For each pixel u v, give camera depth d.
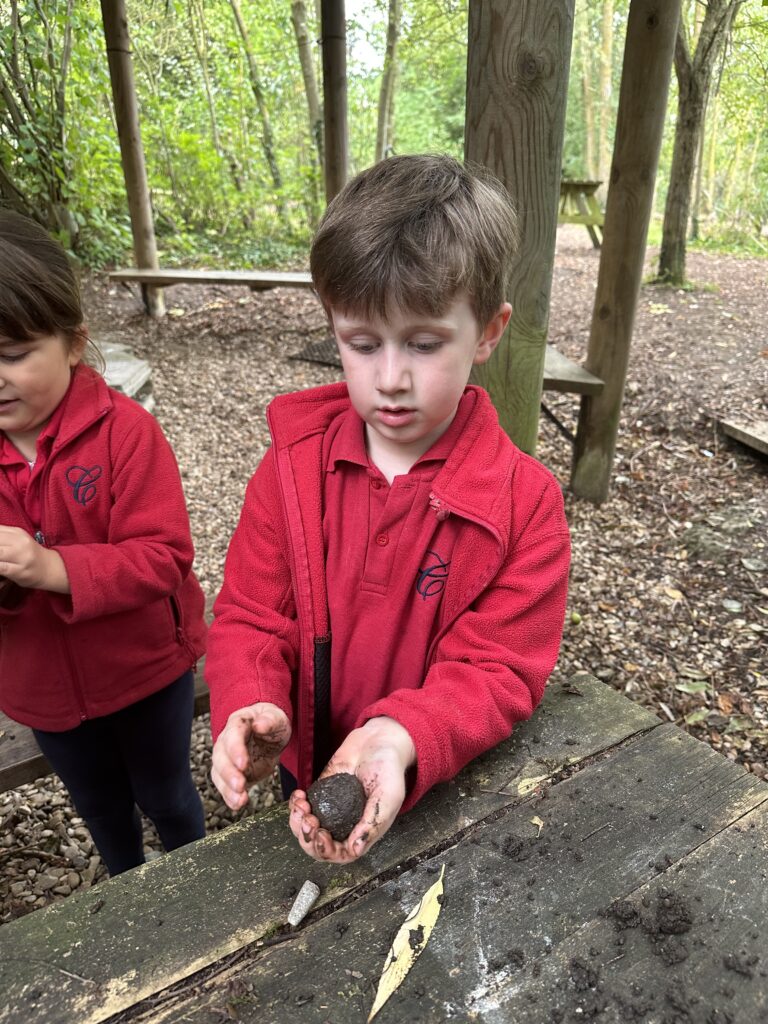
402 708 0.90
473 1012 0.73
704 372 5.43
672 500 3.89
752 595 3.09
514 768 1.04
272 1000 0.74
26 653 1.37
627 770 1.03
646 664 2.72
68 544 1.34
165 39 10.64
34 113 6.32
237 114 10.50
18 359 1.14
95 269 7.72
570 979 0.76
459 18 10.06
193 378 5.48
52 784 2.28
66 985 0.76
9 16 6.17
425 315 0.83
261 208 10.49
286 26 10.72
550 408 4.99
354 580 1.07
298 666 1.14
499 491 1.01
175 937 0.81
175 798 1.66
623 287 3.44
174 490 1.40
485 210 0.91
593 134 17.27
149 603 1.36
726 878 0.86
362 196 0.89
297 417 1.13
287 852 0.91
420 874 0.88
